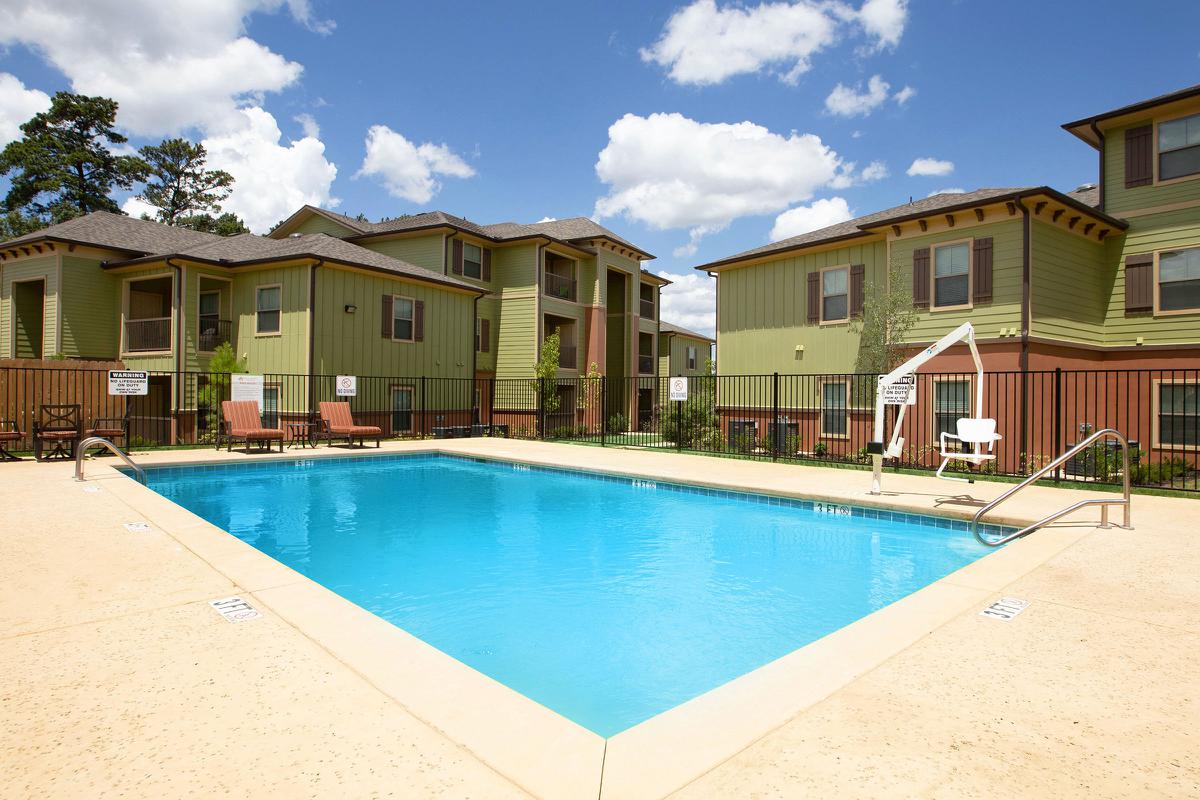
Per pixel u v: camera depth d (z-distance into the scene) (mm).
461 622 4355
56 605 3355
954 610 3453
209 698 2303
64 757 1887
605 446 14922
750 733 2111
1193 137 12258
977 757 1958
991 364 11836
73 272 17672
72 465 9562
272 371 16594
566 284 23797
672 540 6707
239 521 7609
